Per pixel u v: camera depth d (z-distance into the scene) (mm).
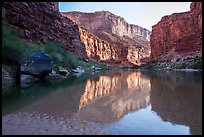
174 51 115312
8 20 39656
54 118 9805
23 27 43812
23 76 23844
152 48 150500
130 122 9562
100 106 12820
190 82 26922
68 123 9055
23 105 12539
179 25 122250
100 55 146500
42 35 53219
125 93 18422
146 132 8312
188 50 107938
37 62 25922
